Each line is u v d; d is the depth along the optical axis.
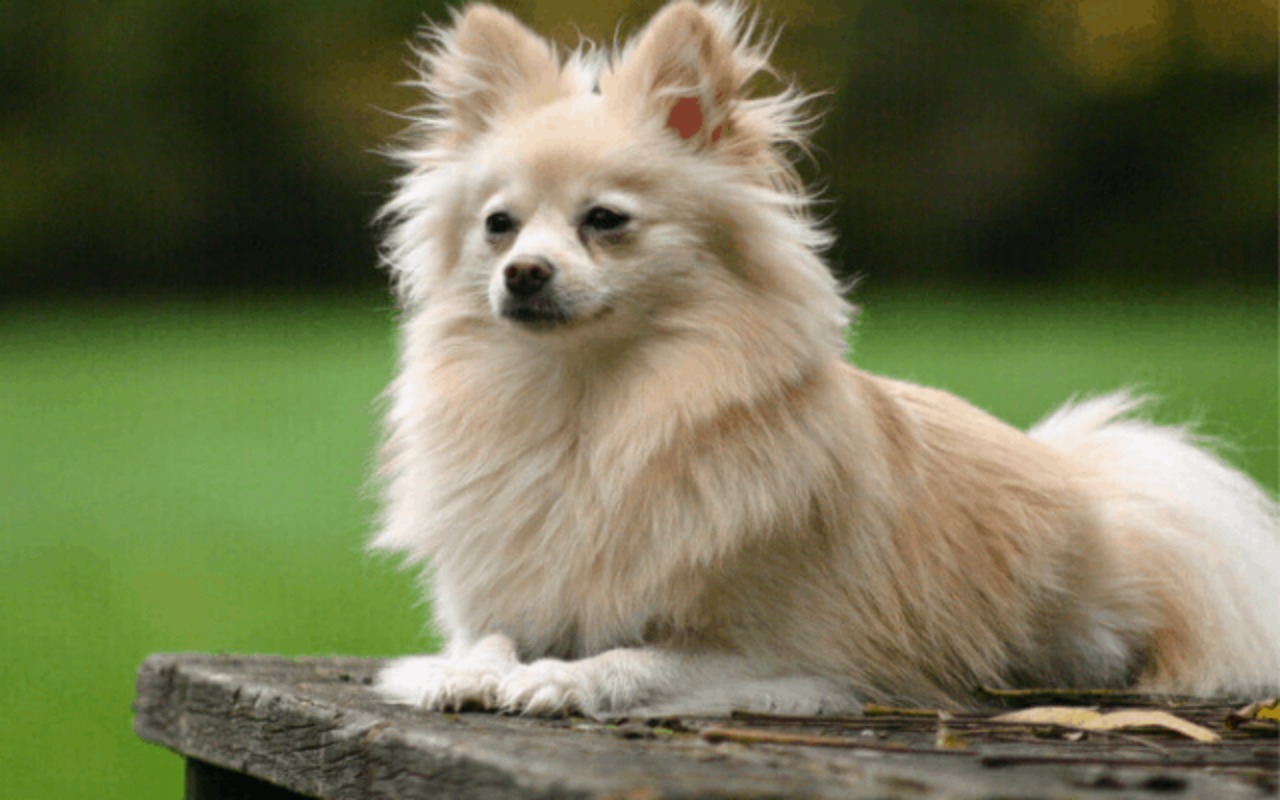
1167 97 45.34
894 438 7.53
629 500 6.79
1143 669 8.03
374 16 49.91
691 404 6.84
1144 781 4.27
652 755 4.77
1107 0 44.38
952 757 5.00
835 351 7.32
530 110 7.79
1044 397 25.89
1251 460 20.66
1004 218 46.88
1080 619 7.87
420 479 7.44
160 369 36.00
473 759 4.75
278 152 50.66
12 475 24.61
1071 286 45.78
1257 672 7.97
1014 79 46.28
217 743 7.03
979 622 7.50
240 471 24.64
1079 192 46.25
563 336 6.97
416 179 8.22
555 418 7.06
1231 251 45.22
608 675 6.41
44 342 41.38
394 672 6.82
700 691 6.62
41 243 49.94
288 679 7.24
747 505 6.70
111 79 49.53
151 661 7.81
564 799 4.18
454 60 8.02
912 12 46.25
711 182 7.25
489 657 6.66
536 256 6.96
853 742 5.18
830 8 46.50
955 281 46.91
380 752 5.49
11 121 49.84
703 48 7.45
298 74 50.09
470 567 7.16
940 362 30.94
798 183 7.74
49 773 12.77
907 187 46.84
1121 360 30.95
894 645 7.15
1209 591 8.09
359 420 29.45
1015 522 7.71
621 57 8.38
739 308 7.07
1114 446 8.76
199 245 50.84
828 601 6.93
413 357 7.70
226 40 49.91
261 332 42.53
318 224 50.97
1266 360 30.59
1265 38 43.78
